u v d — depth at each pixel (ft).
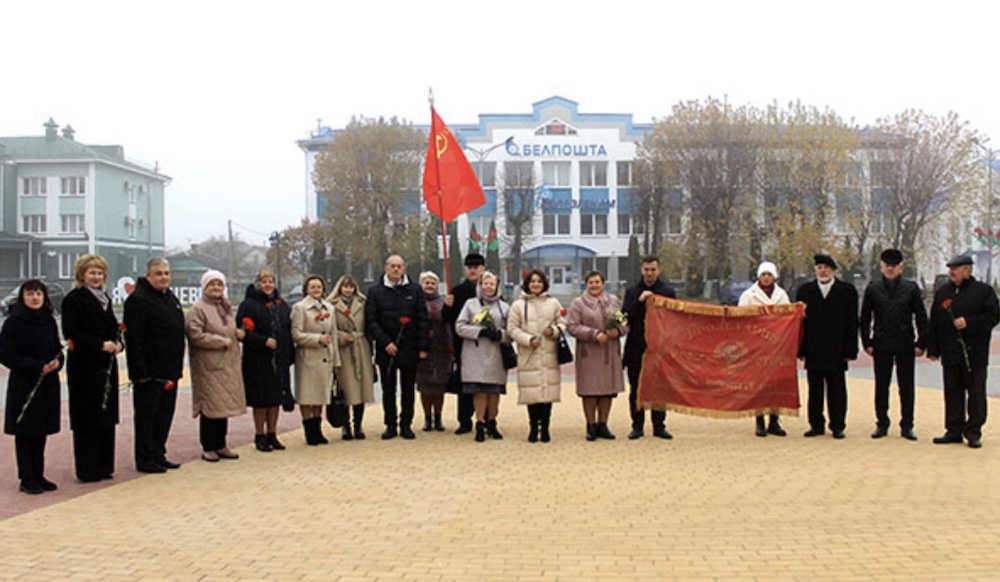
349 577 16.71
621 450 31.99
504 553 18.25
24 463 25.31
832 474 26.76
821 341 34.24
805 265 161.48
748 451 31.50
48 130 213.05
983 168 164.14
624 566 17.24
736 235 169.99
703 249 172.86
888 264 33.88
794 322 35.09
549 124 216.54
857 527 20.07
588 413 34.50
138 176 229.66
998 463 28.58
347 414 34.94
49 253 209.26
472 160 214.90
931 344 33.45
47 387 25.46
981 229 168.25
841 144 160.97
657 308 35.09
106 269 27.55
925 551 18.04
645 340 34.99
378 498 23.98
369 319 34.63
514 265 199.62
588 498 23.68
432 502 23.39
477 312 34.17
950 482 25.36
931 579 16.24
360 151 182.60
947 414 33.09
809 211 161.38
